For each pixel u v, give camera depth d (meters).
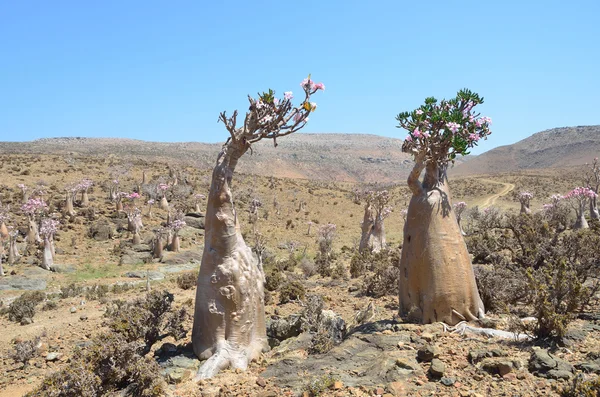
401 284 9.16
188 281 22.58
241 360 8.23
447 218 8.65
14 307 17.61
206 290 8.57
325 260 24.59
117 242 35.84
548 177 106.50
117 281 26.80
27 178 51.28
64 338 13.52
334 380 6.49
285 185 70.88
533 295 8.26
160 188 47.31
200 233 41.38
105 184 50.47
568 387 5.48
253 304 8.76
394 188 97.12
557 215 20.20
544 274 8.48
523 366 6.29
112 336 7.66
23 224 35.59
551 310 7.12
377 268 17.31
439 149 8.68
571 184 94.38
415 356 7.02
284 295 15.92
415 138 8.80
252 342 8.67
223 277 8.49
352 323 11.26
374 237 32.28
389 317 11.38
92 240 35.53
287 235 45.53
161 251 33.31
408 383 6.28
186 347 9.37
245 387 7.01
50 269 29.05
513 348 7.00
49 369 11.16
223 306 8.48
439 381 6.27
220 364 8.01
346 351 7.76
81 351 7.75
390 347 7.53
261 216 51.62
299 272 25.38
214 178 8.60
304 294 16.02
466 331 7.93
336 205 62.03
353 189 88.50
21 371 11.09
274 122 8.30
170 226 37.03
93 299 20.88
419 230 8.68
